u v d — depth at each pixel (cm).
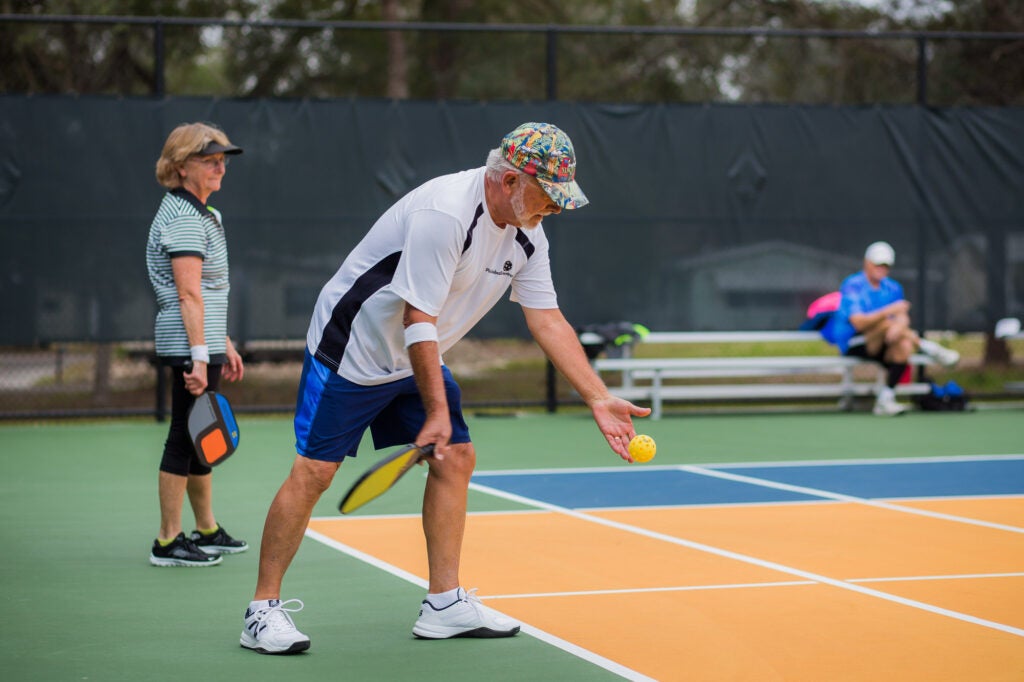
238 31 1902
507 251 543
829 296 1655
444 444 502
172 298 720
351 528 842
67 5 2014
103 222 1495
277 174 1531
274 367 2095
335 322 532
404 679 498
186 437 726
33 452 1267
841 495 984
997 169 1689
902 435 1420
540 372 2327
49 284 1487
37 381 2355
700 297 1634
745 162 1641
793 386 1656
